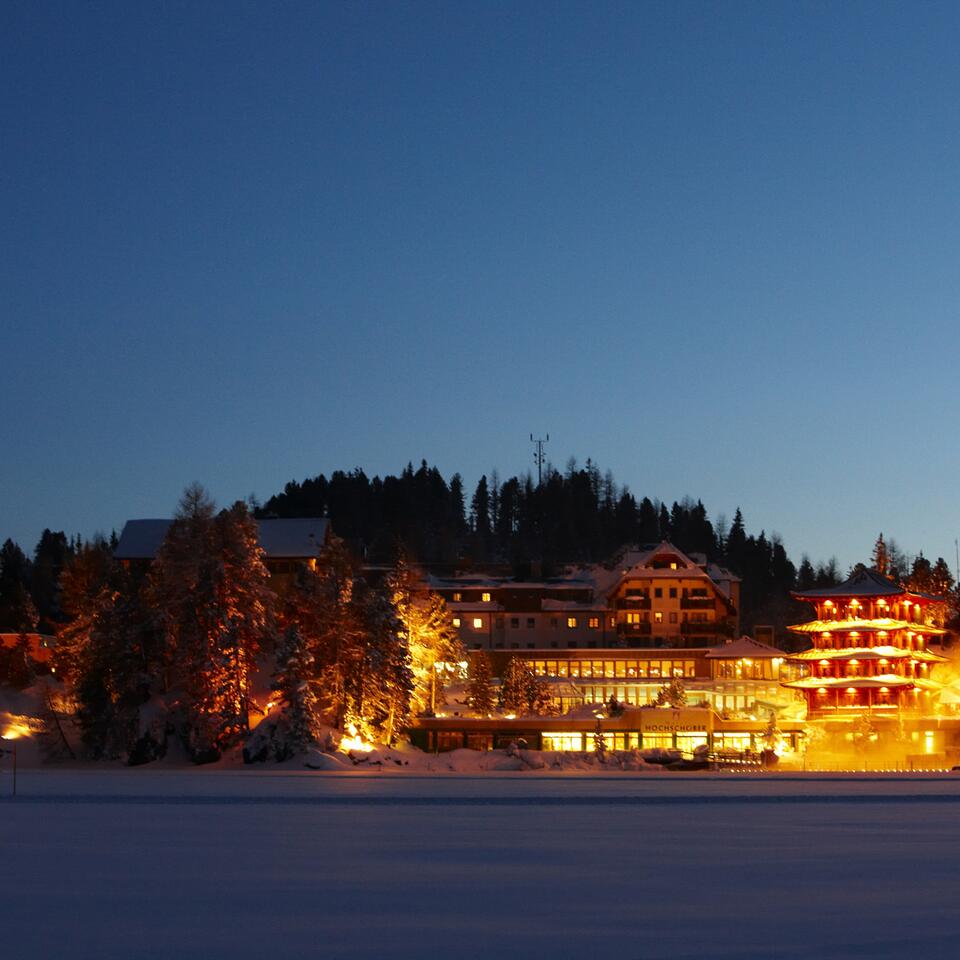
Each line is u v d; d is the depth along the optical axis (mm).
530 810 46875
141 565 152750
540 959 18078
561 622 182625
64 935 19984
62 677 125125
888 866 28312
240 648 100938
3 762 100750
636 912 21969
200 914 21828
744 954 18391
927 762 113875
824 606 143750
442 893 24172
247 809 46969
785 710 139000
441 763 99938
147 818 42344
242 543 103438
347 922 21016
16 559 196375
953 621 167750
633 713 120062
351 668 108312
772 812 46062
